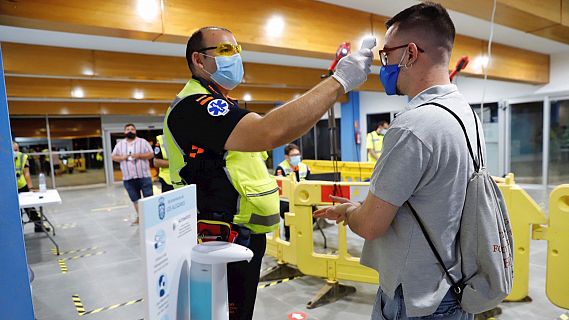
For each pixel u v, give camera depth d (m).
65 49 4.76
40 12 2.52
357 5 3.91
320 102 0.98
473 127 0.99
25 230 5.42
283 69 7.10
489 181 0.98
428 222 0.94
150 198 0.77
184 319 0.95
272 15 3.51
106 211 6.82
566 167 7.02
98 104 10.66
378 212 0.94
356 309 2.61
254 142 0.96
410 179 0.90
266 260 3.71
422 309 0.94
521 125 7.52
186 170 1.19
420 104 0.96
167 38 3.09
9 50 4.43
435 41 0.97
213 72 1.23
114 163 11.98
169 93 7.73
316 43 3.78
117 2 2.78
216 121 1.02
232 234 1.19
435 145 0.89
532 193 6.66
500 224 0.96
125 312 2.69
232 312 1.29
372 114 10.59
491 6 3.00
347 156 11.05
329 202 2.80
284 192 3.76
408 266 0.96
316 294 2.84
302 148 13.41
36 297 2.97
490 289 0.92
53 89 6.66
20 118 10.62
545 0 3.33
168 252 0.86
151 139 12.58
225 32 1.26
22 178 5.15
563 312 2.43
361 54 1.06
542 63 6.70
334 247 4.07
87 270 3.60
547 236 2.33
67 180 11.33
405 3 3.86
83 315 2.65
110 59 5.06
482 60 5.49
